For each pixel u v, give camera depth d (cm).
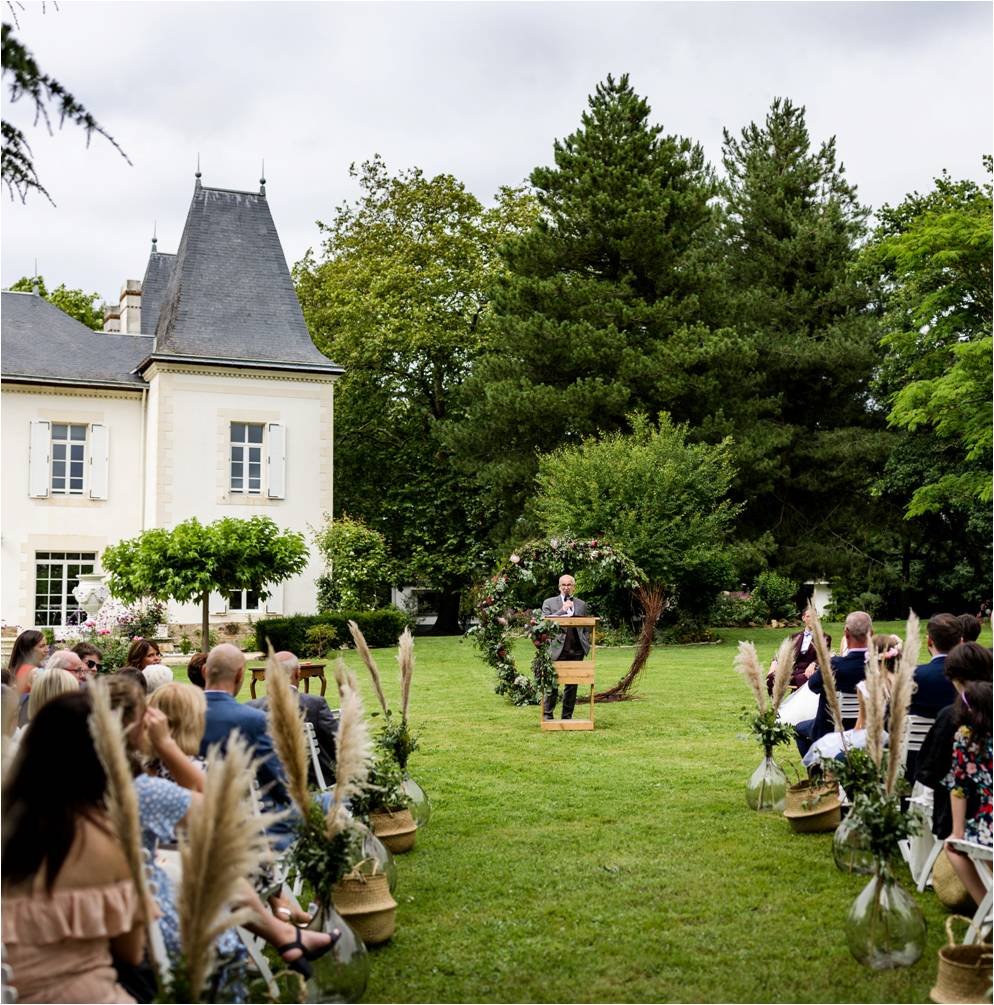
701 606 2278
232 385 2511
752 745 989
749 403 2809
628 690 1366
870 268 3095
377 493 3070
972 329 2175
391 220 3078
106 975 298
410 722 1158
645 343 2650
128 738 390
